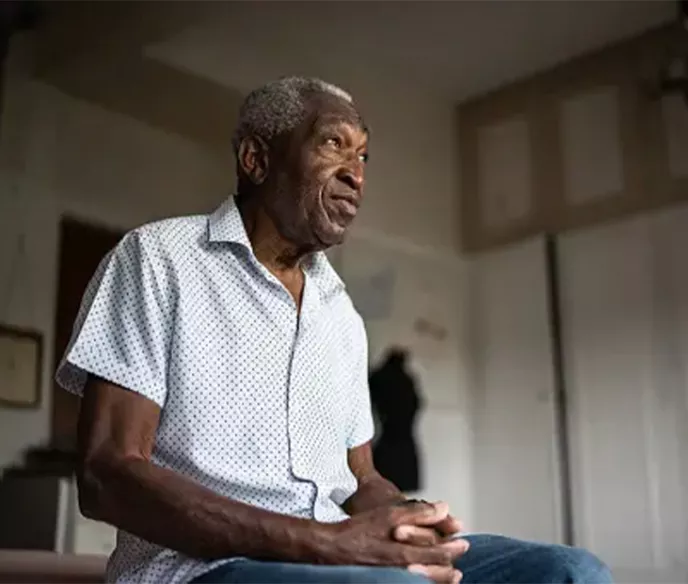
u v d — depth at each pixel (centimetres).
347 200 115
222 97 408
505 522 433
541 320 439
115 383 98
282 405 104
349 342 125
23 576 150
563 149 450
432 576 90
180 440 99
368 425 127
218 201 399
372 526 91
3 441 313
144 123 377
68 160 349
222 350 103
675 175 405
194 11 377
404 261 446
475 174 487
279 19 405
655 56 419
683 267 392
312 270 125
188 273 105
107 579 104
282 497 101
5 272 325
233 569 88
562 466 417
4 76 334
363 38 429
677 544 372
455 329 461
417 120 477
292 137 115
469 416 457
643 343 399
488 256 469
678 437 380
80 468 94
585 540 403
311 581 84
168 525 89
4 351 319
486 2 397
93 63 361
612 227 421
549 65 459
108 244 357
